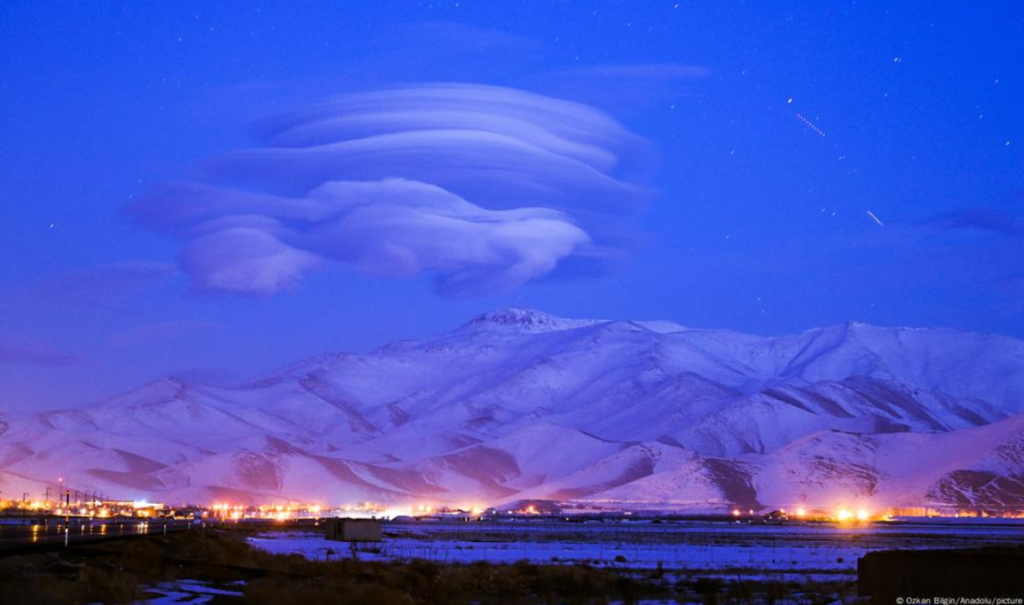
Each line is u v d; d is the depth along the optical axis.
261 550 110.75
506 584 80.50
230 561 91.50
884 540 187.88
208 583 71.69
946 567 45.50
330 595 59.34
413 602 63.16
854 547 160.75
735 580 88.69
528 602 72.06
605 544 168.00
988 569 44.12
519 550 142.88
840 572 102.69
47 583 55.72
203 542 111.38
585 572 87.62
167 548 102.81
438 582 77.31
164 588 65.31
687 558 129.38
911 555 46.94
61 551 83.00
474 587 77.69
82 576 61.41
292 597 58.50
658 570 99.75
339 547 139.75
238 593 64.81
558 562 115.44
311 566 88.25
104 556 83.50
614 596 77.31
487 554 130.75
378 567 87.25
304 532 198.62
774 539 193.50
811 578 93.94
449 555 127.75
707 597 69.88
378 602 60.31
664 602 71.31
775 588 76.25
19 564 68.56
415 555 125.31
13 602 46.69
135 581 62.31
